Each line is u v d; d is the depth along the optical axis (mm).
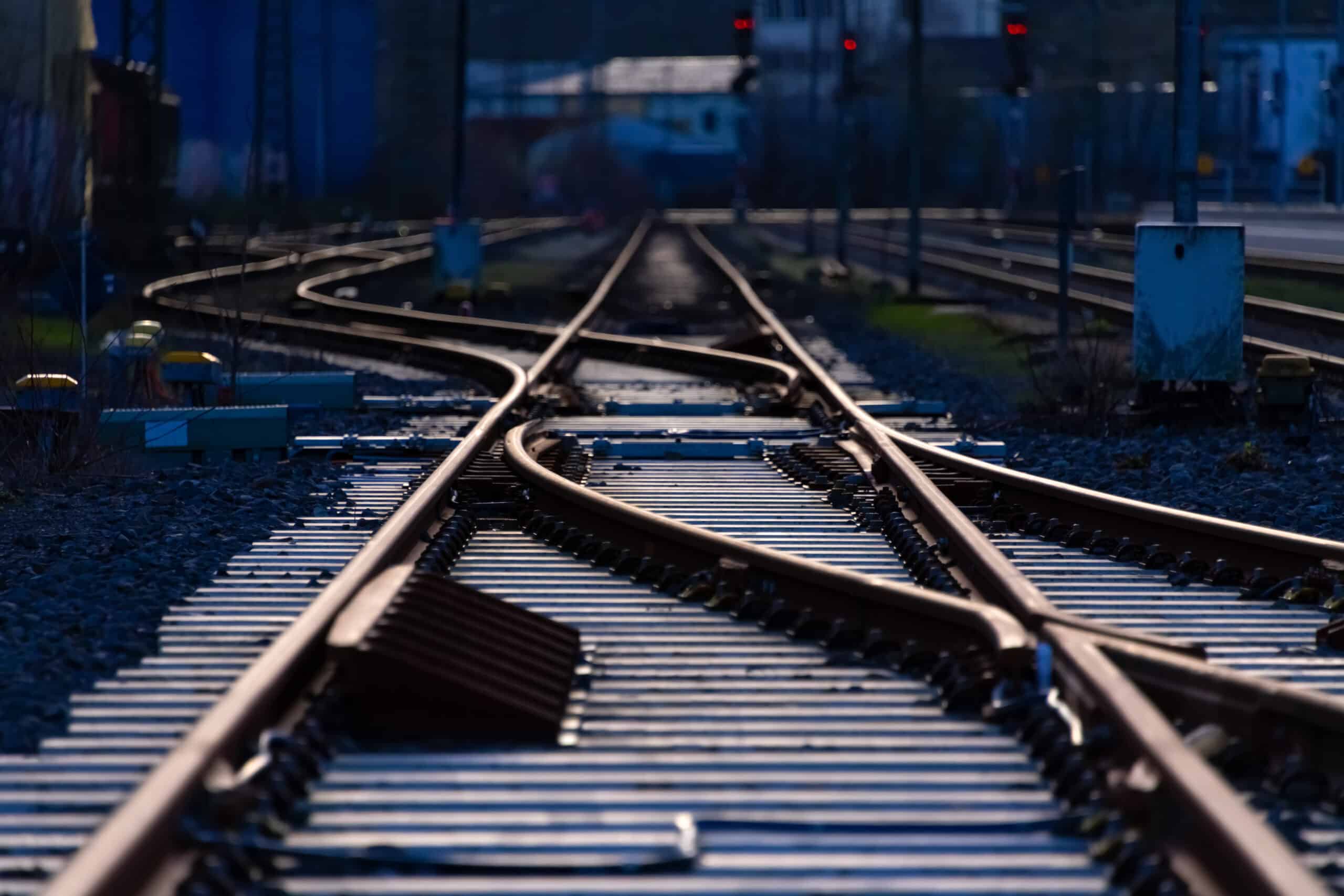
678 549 31125
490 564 32531
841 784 18766
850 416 54531
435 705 20812
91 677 23422
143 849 14727
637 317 125312
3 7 113062
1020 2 135500
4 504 41438
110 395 57031
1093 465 50312
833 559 33094
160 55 175125
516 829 17281
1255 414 60031
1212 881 14992
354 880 15797
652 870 16016
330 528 37344
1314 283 129500
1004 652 21484
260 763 17578
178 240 196250
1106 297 119375
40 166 96125
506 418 53969
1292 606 29312
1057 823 17188
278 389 63469
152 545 34344
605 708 22156
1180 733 20047
